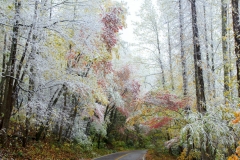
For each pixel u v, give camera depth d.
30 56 9.35
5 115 9.45
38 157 10.83
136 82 23.59
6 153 9.36
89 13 11.16
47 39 9.91
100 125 20.50
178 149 18.77
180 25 11.73
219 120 8.20
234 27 8.28
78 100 14.72
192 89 14.52
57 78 11.43
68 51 11.88
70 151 15.03
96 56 10.64
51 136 16.05
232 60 11.18
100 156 19.00
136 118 13.89
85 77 12.92
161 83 20.08
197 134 8.06
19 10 8.25
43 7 8.80
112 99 21.31
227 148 8.70
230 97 9.66
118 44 15.09
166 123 13.71
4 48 9.58
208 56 13.55
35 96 10.34
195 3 10.95
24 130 11.42
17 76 9.68
